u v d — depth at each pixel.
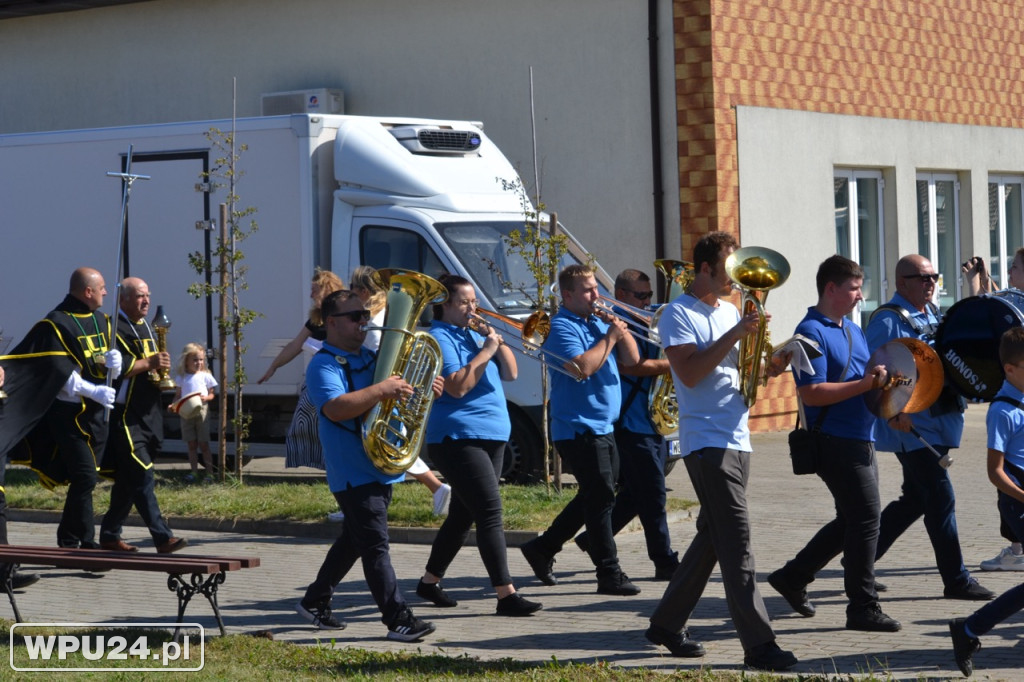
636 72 30.11
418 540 18.47
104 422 17.06
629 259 30.33
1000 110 37.41
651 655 12.23
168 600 15.14
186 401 23.00
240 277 23.05
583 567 16.52
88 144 25.77
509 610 13.95
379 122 24.23
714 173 29.42
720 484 11.40
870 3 33.47
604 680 11.09
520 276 22.72
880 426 14.21
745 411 11.56
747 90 30.19
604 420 14.77
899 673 11.34
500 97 31.64
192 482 23.17
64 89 37.09
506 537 18.02
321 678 11.20
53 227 26.19
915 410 12.93
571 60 30.80
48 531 20.20
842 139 32.59
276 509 20.00
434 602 14.57
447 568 15.45
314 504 20.00
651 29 29.78
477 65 31.88
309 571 16.73
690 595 11.98
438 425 13.85
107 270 25.67
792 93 31.30
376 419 12.59
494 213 23.42
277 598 15.14
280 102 33.31
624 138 30.31
